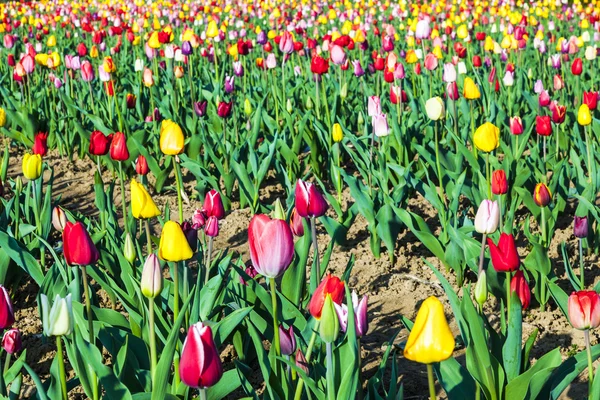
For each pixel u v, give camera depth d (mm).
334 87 4219
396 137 3008
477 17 7129
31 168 2203
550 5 7547
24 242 2408
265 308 1857
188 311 1778
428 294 2316
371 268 2492
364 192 2510
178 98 4129
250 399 1571
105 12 7363
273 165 3271
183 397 1611
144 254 2525
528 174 2668
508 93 3721
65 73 4348
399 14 7109
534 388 1540
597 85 4574
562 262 2482
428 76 4500
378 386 1780
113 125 3770
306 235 1884
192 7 8336
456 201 2375
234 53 4457
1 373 1537
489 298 2271
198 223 2047
